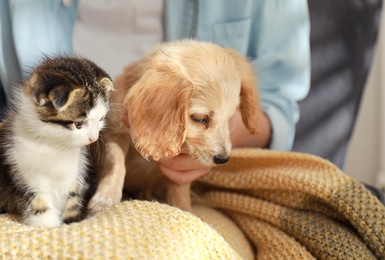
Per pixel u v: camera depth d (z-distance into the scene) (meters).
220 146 0.66
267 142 0.80
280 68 0.85
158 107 0.63
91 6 0.81
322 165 0.68
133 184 0.75
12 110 0.61
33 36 0.79
